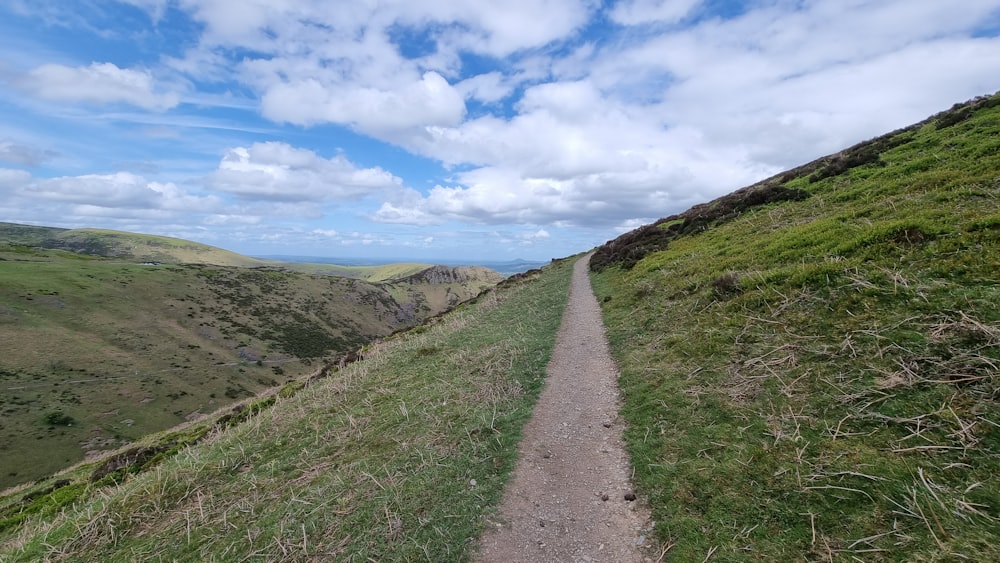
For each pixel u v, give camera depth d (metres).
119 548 8.83
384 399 14.09
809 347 9.03
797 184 29.75
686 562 5.59
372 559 6.47
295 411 15.29
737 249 19.16
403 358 19.66
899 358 7.50
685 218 39.09
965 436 5.77
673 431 8.44
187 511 9.45
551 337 17.00
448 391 13.05
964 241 9.77
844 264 11.17
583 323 18.44
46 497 18.55
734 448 7.25
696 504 6.46
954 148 20.33
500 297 34.38
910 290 8.97
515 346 16.30
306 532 7.46
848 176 25.00
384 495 8.00
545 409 10.66
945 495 5.20
